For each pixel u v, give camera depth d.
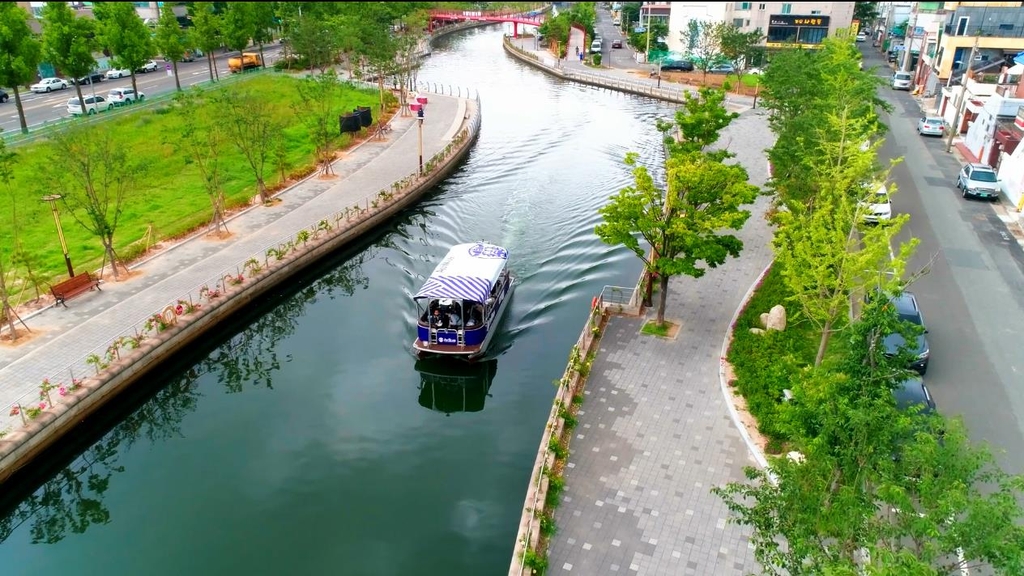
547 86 87.88
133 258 35.22
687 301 31.25
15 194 40.66
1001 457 20.77
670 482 20.50
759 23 97.06
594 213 44.22
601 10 185.38
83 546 20.89
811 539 13.10
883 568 10.83
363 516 21.41
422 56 105.75
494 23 158.50
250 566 19.69
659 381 25.36
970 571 15.47
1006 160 43.66
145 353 27.48
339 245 39.12
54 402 24.30
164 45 66.31
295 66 82.69
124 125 54.91
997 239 37.00
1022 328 28.17
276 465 23.86
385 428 25.73
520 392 27.56
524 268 36.81
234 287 32.47
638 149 59.72
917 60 89.44
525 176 51.97
